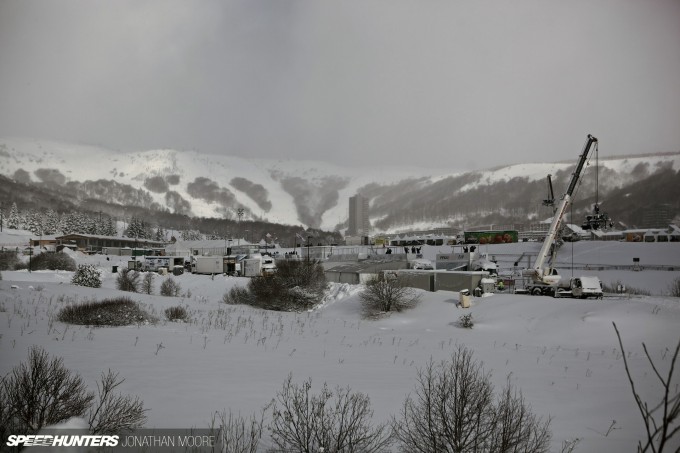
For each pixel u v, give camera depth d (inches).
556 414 451.5
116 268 3324.3
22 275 2955.2
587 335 1143.0
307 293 1861.5
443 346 995.3
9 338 714.8
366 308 1635.1
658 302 1355.8
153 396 445.7
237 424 358.3
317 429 315.3
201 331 987.3
